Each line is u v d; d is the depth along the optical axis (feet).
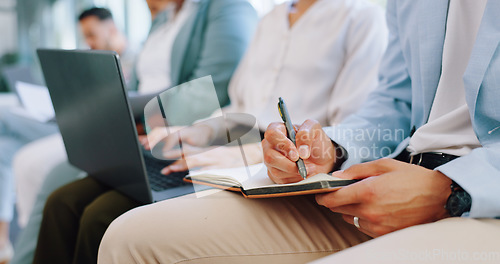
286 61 4.91
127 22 13.35
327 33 4.72
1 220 7.47
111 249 2.66
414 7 3.15
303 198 2.90
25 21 17.60
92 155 3.43
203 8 5.99
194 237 2.62
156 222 2.66
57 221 3.97
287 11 5.13
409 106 3.43
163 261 2.62
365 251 1.83
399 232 1.97
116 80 2.66
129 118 2.74
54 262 3.99
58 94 3.48
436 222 2.03
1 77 15.92
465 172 2.09
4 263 7.18
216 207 2.74
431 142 2.72
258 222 2.68
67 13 16.38
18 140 8.25
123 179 3.19
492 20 2.41
